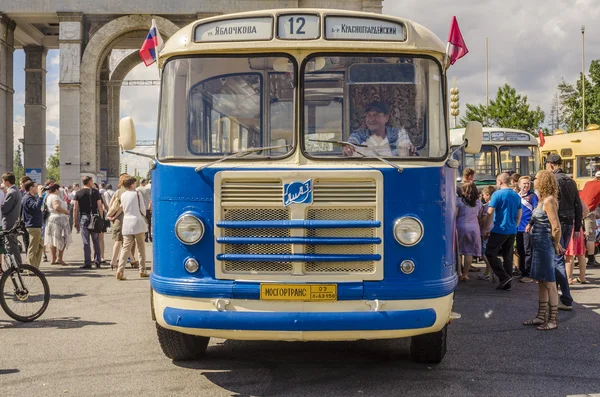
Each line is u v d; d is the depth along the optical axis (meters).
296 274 5.96
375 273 5.99
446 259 6.28
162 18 51.69
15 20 54.94
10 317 9.95
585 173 26.27
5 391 6.35
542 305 9.33
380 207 6.04
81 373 6.94
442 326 6.25
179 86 6.43
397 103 6.32
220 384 6.50
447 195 6.33
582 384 6.55
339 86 6.29
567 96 74.44
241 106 6.32
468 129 6.89
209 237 6.11
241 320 5.93
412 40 6.37
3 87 53.47
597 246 18.12
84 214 16.81
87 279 14.61
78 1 51.69
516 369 7.08
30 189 14.73
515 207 12.56
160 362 7.34
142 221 14.80
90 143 51.97
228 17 6.40
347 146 6.20
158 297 6.30
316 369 7.04
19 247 10.43
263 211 6.05
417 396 6.14
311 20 6.33
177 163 6.28
